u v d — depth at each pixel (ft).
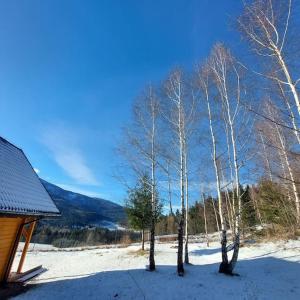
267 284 36.76
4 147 39.70
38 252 74.02
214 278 39.52
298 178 34.45
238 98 41.81
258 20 27.17
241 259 55.11
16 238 36.27
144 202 69.92
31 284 38.40
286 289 34.68
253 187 80.53
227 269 42.24
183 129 49.08
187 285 36.35
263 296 31.96
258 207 80.12
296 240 64.69
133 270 45.78
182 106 49.88
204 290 34.40
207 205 114.42
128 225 81.25
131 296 33.17
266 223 81.51
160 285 36.68
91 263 55.83
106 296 33.32
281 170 36.86
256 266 48.16
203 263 53.36
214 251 68.28
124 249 76.33
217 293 33.27
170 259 57.00
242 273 43.27
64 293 34.22
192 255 63.67
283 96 27.58
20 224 37.06
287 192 55.52
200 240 101.24
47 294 33.22
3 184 30.12
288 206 66.74
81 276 43.57
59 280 41.19
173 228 133.49
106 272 45.44
